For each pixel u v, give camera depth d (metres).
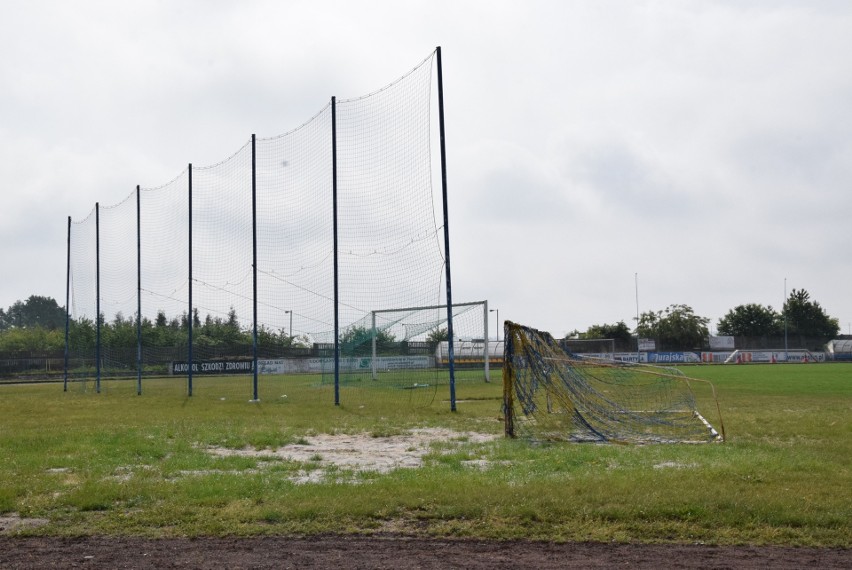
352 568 6.99
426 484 10.04
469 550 7.52
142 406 28.17
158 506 9.41
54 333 94.00
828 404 24.48
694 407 21.20
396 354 49.81
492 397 31.14
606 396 22.84
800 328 111.19
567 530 8.09
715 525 8.20
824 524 8.15
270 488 10.23
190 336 35.28
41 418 22.92
